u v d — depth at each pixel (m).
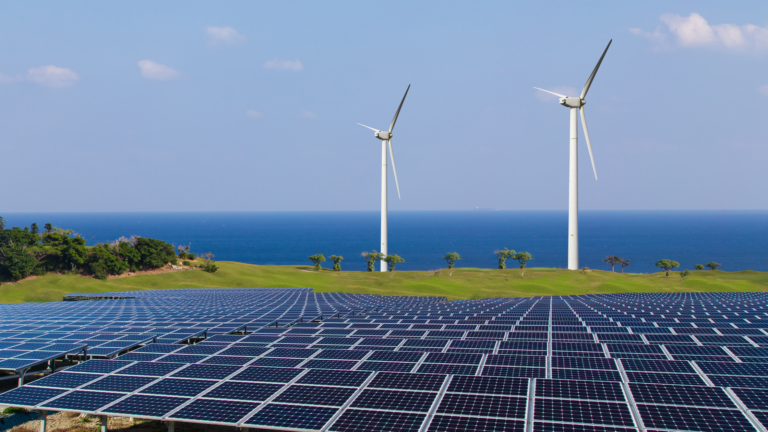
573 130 91.19
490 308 42.38
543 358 17.48
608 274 88.75
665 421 11.25
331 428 11.88
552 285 79.38
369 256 109.50
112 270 86.62
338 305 47.12
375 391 13.69
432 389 13.60
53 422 20.42
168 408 13.45
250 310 39.88
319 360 18.34
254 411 12.96
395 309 44.69
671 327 25.36
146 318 33.91
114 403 13.92
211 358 18.80
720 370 15.40
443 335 24.70
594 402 12.30
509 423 11.55
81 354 24.89
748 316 30.06
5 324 31.92
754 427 10.80
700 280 81.38
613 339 22.70
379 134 111.62
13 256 76.69
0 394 14.78
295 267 116.25
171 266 96.06
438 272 97.06
